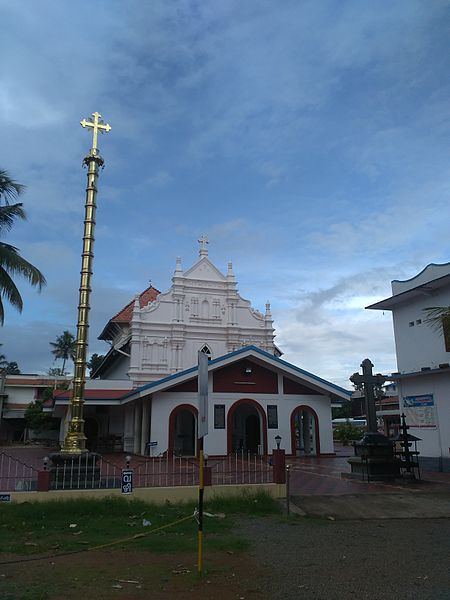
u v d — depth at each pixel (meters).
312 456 27.28
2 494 11.54
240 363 27.61
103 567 7.20
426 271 20.92
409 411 21.62
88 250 14.60
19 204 20.88
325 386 27.94
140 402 29.41
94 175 15.16
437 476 17.58
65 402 29.33
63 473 12.34
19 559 7.61
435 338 20.41
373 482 15.77
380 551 8.21
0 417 52.56
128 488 12.14
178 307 37.25
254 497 12.29
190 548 8.28
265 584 6.50
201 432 7.22
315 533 9.56
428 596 6.06
